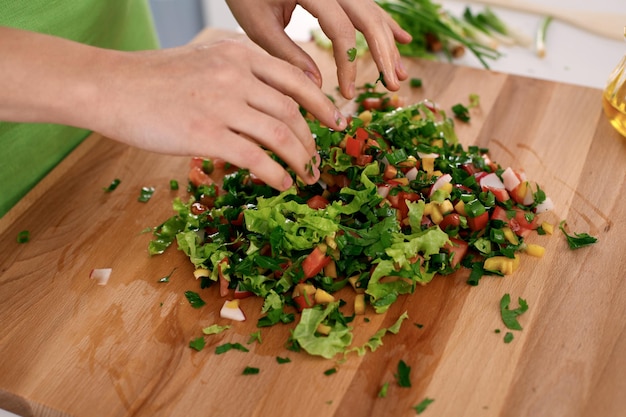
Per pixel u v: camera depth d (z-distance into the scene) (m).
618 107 0.68
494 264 0.59
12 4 0.65
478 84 0.77
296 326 0.55
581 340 0.54
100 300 0.58
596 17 0.90
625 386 0.52
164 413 0.51
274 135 0.52
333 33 0.61
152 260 0.61
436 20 0.84
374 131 0.66
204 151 0.51
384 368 0.53
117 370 0.54
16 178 0.68
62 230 0.64
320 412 0.51
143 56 0.53
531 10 0.92
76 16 0.71
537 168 0.68
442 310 0.56
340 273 0.59
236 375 0.53
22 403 0.53
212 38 0.83
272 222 0.58
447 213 0.60
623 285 0.57
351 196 0.61
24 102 0.50
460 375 0.52
